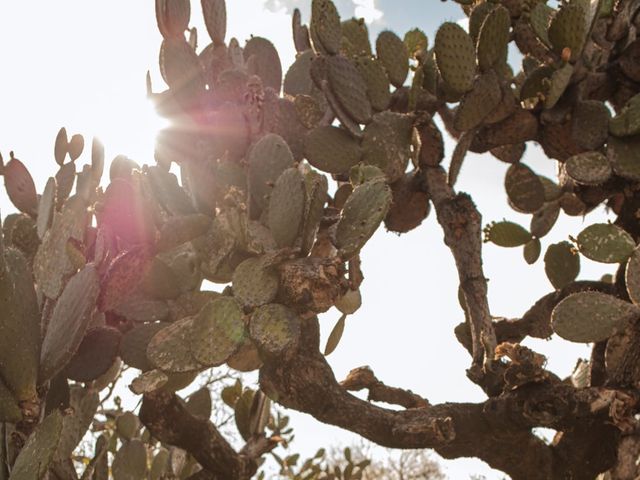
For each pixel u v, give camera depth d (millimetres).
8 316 2900
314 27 3746
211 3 3891
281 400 3445
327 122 4137
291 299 3045
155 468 4520
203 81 3633
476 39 4211
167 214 3346
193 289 3482
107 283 3010
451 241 3932
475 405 3568
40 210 3438
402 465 12117
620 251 3541
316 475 6516
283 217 3131
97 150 3309
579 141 3889
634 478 3434
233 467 3826
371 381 3852
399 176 3885
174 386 3457
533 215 4770
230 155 3674
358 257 3512
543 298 4332
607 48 4238
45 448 2789
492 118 3885
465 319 4227
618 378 3564
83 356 3334
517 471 3684
